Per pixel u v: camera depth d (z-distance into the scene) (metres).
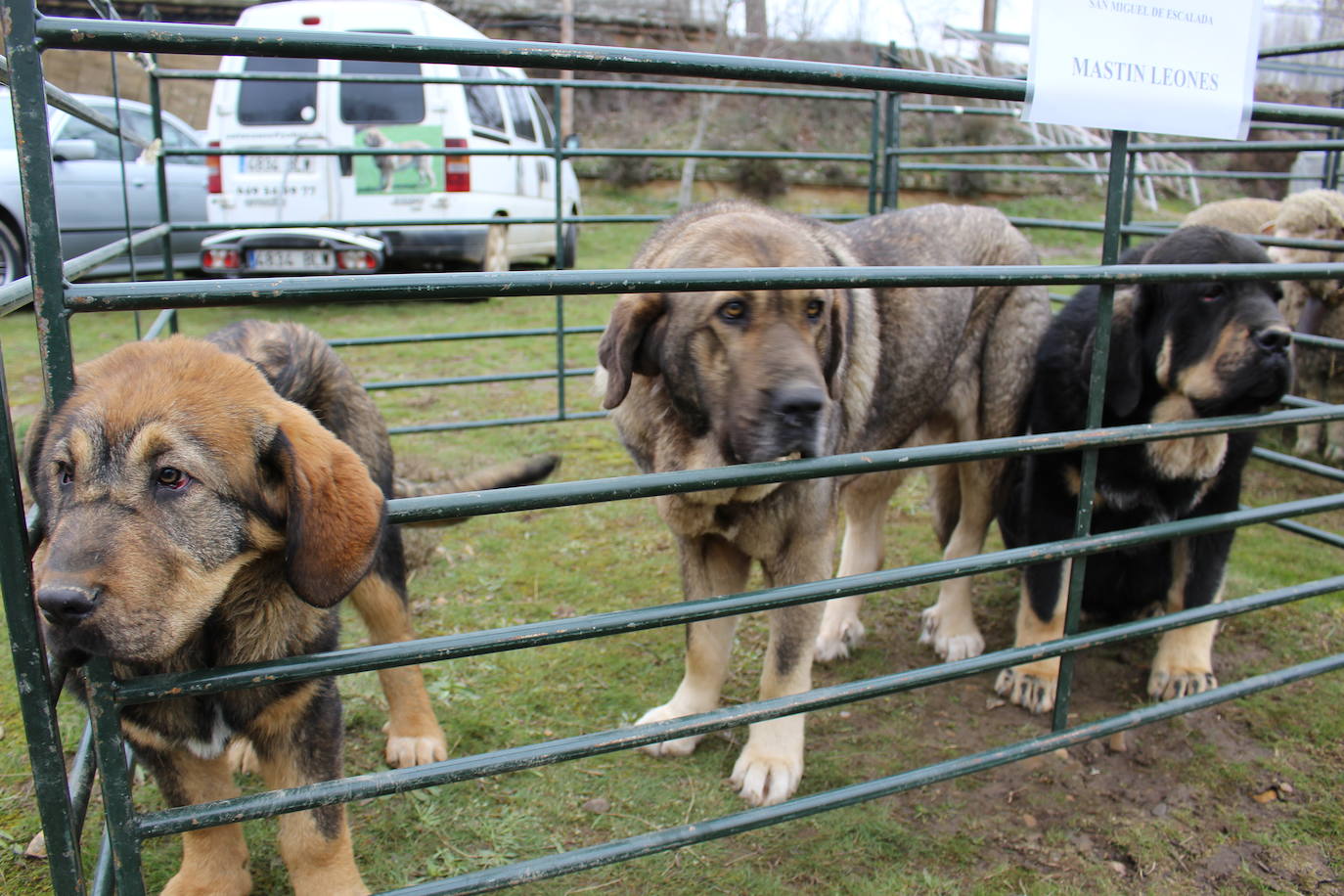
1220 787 2.16
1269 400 2.26
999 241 2.94
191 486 1.30
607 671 2.60
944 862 1.91
